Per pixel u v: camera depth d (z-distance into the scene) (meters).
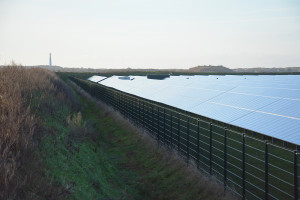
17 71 23.20
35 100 18.11
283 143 18.69
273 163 15.33
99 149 17.22
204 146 18.55
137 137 20.27
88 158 14.00
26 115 12.22
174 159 15.02
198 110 30.23
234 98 30.00
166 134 19.02
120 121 26.05
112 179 13.26
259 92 30.33
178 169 13.99
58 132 15.07
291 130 18.53
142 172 14.76
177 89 45.12
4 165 7.86
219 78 57.38
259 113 23.23
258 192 11.85
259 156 16.50
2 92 14.33
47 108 18.25
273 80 43.22
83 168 12.12
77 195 9.23
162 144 17.66
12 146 9.36
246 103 26.94
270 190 12.02
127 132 22.36
